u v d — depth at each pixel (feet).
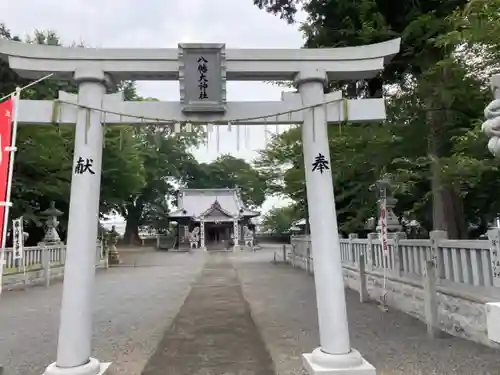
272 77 20.10
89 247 17.37
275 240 182.91
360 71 19.69
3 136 15.71
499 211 42.86
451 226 32.65
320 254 18.21
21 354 21.97
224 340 24.53
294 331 26.17
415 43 28.25
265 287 48.85
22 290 48.39
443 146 28.89
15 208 63.31
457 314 23.65
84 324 16.85
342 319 17.65
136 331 26.99
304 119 19.27
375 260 37.63
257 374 18.47
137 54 18.79
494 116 12.08
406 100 30.09
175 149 167.94
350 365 16.87
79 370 16.11
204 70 18.57
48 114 18.10
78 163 17.72
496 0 18.62
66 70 18.45
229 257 114.32
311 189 18.76
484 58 24.06
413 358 19.75
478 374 17.34
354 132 30.42
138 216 167.12
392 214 37.35
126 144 81.15
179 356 21.35
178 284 54.29
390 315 30.12
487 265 21.12
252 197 166.30
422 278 26.94
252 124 19.42
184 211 163.53
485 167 23.29
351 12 30.30
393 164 31.37
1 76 55.83
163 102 18.85
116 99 18.60
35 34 67.72
